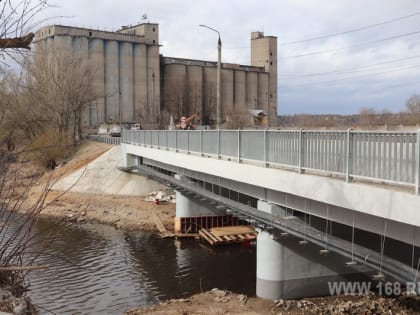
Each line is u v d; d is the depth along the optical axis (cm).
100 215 3459
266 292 1622
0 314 563
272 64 11562
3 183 624
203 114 10456
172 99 10150
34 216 633
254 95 11262
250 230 2800
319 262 1625
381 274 1177
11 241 629
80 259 2433
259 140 1495
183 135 2294
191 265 2336
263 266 1631
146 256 2509
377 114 5441
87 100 6209
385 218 949
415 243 958
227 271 2230
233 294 1723
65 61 5216
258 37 11644
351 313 1430
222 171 1755
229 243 2692
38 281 2030
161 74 10244
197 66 10494
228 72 10812
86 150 5128
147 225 3192
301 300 1572
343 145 1070
